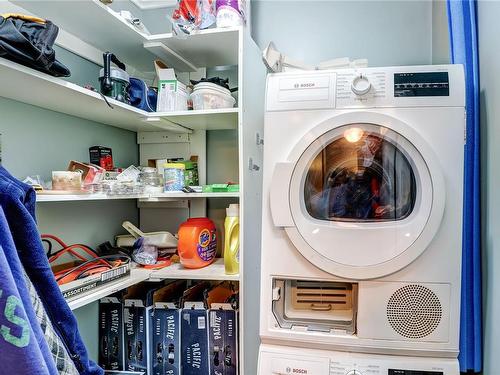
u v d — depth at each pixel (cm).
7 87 102
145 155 191
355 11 180
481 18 115
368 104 106
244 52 140
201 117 153
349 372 103
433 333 102
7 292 61
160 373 149
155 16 191
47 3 114
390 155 109
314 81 111
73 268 124
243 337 138
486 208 112
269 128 112
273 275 111
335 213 113
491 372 107
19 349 60
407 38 174
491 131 109
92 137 156
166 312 150
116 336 152
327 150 113
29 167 123
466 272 114
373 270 103
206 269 150
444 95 103
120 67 142
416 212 104
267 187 112
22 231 75
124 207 180
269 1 189
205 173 186
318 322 113
